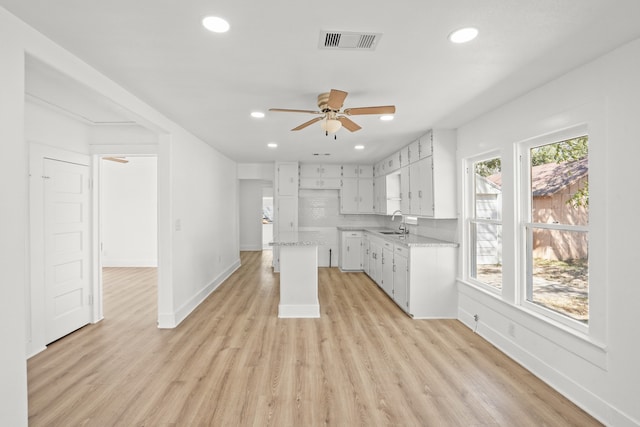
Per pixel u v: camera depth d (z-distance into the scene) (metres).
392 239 4.75
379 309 4.36
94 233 3.83
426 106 3.11
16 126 1.63
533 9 1.59
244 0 1.51
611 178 2.00
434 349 3.11
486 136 3.34
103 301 4.73
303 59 2.13
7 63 1.59
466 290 3.77
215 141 4.75
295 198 6.75
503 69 2.28
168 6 1.55
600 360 2.06
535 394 2.36
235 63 2.18
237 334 3.47
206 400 2.27
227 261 6.29
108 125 3.78
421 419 2.07
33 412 2.13
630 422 1.88
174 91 2.70
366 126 3.86
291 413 2.13
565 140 2.47
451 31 1.79
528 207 2.87
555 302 2.56
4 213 1.56
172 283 3.69
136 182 7.50
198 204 4.55
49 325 3.21
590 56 2.07
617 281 1.97
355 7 1.57
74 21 1.68
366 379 2.56
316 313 4.05
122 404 2.22
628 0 1.50
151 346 3.16
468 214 3.86
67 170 3.48
